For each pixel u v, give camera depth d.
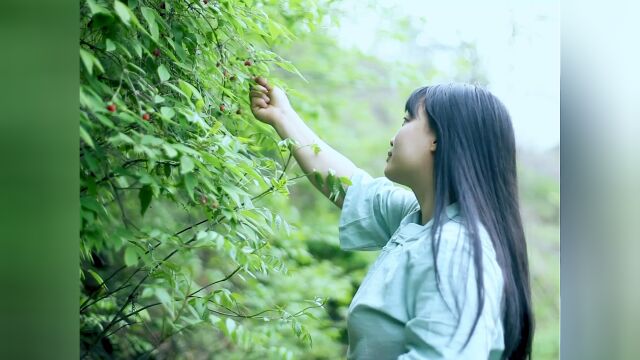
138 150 1.15
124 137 1.15
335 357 3.14
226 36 1.54
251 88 1.56
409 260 1.21
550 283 3.50
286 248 2.97
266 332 1.80
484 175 1.24
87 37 1.38
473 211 1.20
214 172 1.32
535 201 3.55
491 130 1.26
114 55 1.30
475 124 1.25
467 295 1.13
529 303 1.25
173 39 1.35
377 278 1.24
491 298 1.14
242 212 1.39
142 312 1.77
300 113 2.90
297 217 3.34
